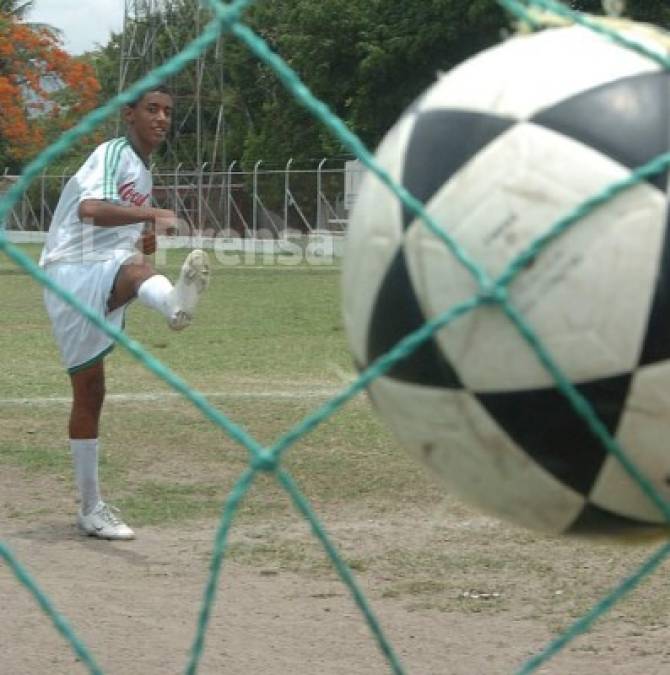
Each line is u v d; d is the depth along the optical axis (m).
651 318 2.48
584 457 2.64
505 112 2.66
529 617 5.84
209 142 56.47
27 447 9.98
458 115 2.72
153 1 52.94
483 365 2.59
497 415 2.63
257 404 11.70
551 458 2.65
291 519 7.73
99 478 8.89
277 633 5.62
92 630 5.65
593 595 6.14
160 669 5.16
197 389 12.66
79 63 44.88
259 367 14.38
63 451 9.86
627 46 2.59
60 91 46.22
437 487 8.48
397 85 41.00
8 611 5.93
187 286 6.90
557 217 2.50
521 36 2.95
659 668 5.17
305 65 44.91
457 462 2.81
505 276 2.48
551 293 2.49
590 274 2.47
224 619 5.83
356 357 2.96
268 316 20.59
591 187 2.51
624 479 2.67
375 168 2.51
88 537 7.41
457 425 2.71
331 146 45.25
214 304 22.91
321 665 5.21
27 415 11.39
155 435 10.34
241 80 56.94
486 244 2.54
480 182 2.59
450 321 2.57
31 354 15.82
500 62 2.79
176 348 16.23
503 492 2.79
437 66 40.28
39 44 43.94
